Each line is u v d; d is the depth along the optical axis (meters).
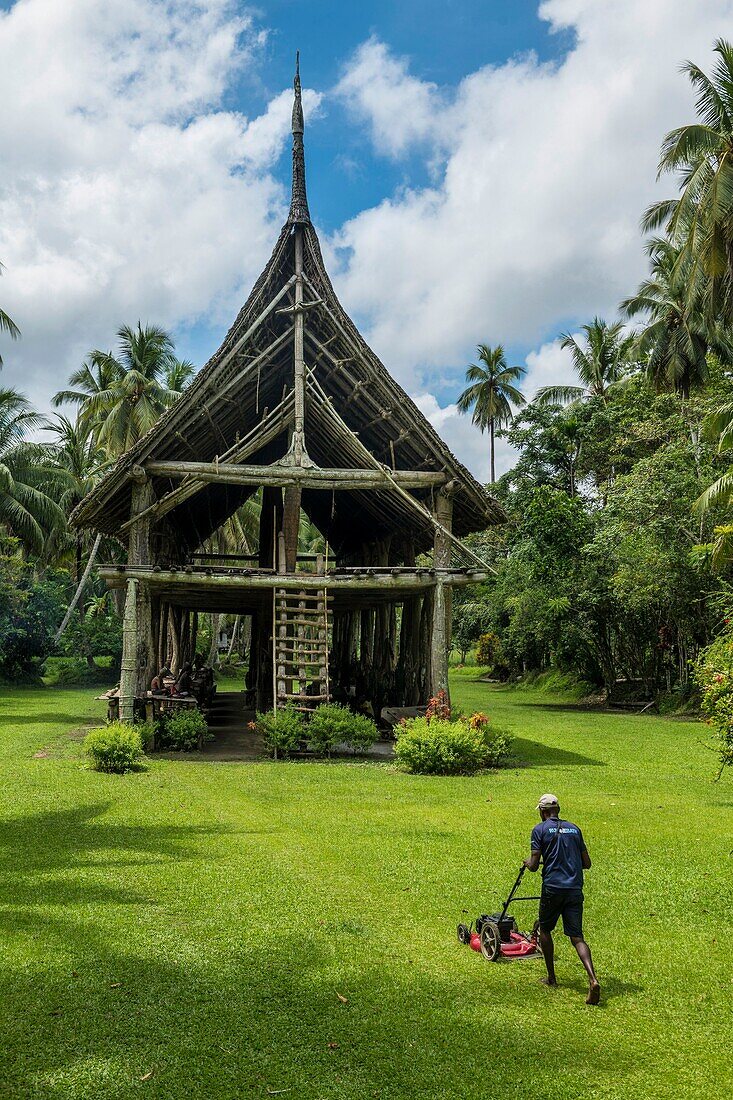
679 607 27.36
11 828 9.44
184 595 21.58
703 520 26.03
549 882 5.66
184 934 6.23
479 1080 4.34
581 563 30.94
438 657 16.80
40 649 40.50
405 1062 4.50
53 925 6.32
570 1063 4.53
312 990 5.35
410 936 6.36
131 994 5.20
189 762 15.16
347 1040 4.72
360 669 26.58
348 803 11.42
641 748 18.80
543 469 38.19
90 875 7.59
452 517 19.42
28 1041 4.60
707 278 23.50
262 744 17.55
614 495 30.11
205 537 28.06
